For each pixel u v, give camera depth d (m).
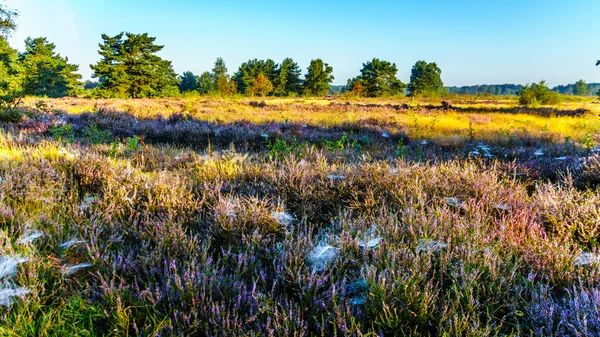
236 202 3.32
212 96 56.06
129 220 3.02
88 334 1.69
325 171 4.54
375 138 9.76
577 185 4.52
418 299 1.89
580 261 2.34
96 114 12.18
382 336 1.67
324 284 2.10
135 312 1.82
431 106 31.14
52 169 4.17
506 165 5.41
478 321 1.68
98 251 2.35
